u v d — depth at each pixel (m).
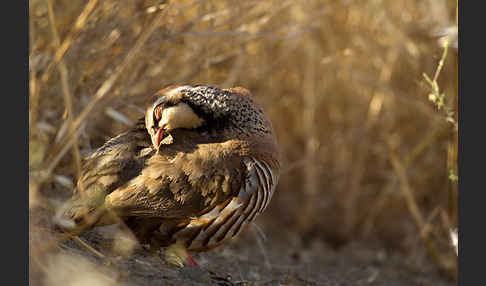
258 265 11.02
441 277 12.66
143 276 7.99
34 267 7.05
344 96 14.77
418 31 13.61
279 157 8.95
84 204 7.66
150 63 10.39
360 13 14.16
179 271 8.54
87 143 9.62
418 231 13.94
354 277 12.02
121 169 8.17
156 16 10.10
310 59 13.99
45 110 9.37
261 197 8.45
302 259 12.87
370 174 14.85
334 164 14.88
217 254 10.88
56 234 7.93
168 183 8.02
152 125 8.37
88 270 7.50
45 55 9.23
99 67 9.91
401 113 14.34
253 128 8.67
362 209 14.90
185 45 11.37
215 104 8.52
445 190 14.09
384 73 14.18
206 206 8.13
